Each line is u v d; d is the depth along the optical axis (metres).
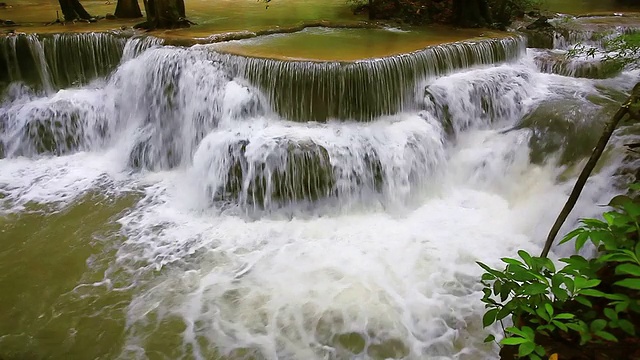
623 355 2.13
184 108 7.28
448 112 7.04
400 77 6.96
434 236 5.82
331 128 6.69
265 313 4.71
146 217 6.27
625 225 2.15
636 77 7.88
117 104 7.84
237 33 8.12
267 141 6.23
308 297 4.90
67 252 5.60
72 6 9.23
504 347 2.75
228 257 5.52
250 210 6.30
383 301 4.84
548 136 6.50
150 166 7.48
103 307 4.81
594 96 7.12
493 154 6.75
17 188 6.89
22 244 5.73
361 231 5.96
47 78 8.09
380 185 6.41
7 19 9.45
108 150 7.94
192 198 6.59
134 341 4.42
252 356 4.27
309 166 6.16
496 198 6.50
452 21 9.43
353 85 6.65
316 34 8.59
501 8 9.32
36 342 4.41
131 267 5.37
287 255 5.54
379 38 8.23
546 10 10.87
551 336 2.28
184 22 8.70
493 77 7.38
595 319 2.11
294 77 6.66
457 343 4.40
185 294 4.97
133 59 7.69
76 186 7.00
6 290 5.03
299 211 6.29
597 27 9.25
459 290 4.96
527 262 2.24
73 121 7.75
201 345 4.37
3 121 7.72
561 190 5.93
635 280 1.81
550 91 7.42
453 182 6.89
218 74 7.01
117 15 9.87
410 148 6.50
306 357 4.28
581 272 2.12
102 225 6.10
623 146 5.77
